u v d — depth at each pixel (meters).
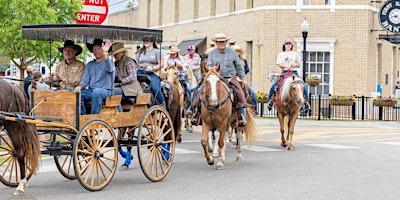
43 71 27.05
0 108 11.55
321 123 30.34
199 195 11.66
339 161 16.20
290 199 11.21
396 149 18.91
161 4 49.16
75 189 12.45
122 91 13.50
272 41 37.19
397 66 43.31
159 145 13.48
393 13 35.94
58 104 12.18
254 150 18.78
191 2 44.34
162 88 15.48
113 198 11.44
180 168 15.17
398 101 36.12
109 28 12.77
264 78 37.28
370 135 24.06
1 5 20.19
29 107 12.31
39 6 20.27
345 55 37.06
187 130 24.62
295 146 19.86
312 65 37.25
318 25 37.12
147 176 13.05
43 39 13.68
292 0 37.06
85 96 12.93
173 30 46.78
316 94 37.12
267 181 13.18
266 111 35.00
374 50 38.09
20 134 11.87
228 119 15.05
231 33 40.09
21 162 11.97
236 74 16.00
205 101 14.64
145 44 16.91
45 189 12.46
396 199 11.20
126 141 13.69
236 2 39.69
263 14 37.31
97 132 12.44
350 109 35.75
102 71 12.95
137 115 13.48
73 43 13.87
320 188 12.28
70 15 22.17
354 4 36.88
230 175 14.05
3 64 24.23
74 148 11.70
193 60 22.98
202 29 43.03
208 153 15.12
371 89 37.78
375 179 13.31
